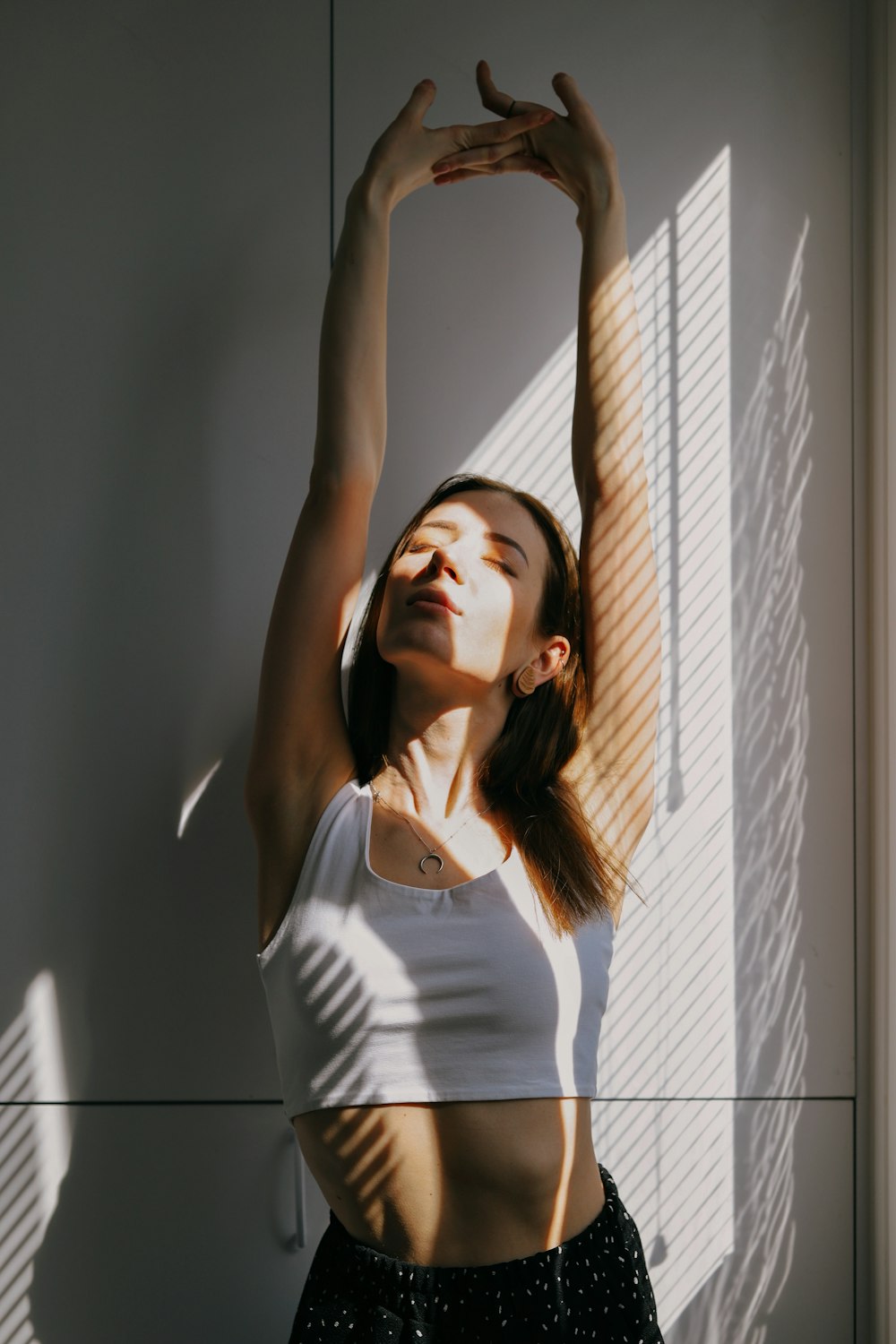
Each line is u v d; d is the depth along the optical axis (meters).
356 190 1.22
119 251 1.40
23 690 1.37
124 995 1.35
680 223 1.42
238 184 1.40
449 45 1.41
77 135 1.40
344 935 1.09
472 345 1.40
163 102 1.41
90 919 1.36
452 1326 1.01
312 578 1.15
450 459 1.39
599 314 1.23
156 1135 1.34
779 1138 1.37
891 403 1.38
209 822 1.36
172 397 1.39
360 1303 1.04
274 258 1.40
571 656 1.28
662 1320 1.35
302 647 1.15
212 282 1.40
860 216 1.43
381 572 1.30
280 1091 1.34
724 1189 1.36
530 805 1.20
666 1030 1.37
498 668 1.18
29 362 1.39
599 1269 1.07
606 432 1.23
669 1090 1.37
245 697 1.38
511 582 1.19
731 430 1.41
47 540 1.38
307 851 1.15
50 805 1.36
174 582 1.38
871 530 1.41
